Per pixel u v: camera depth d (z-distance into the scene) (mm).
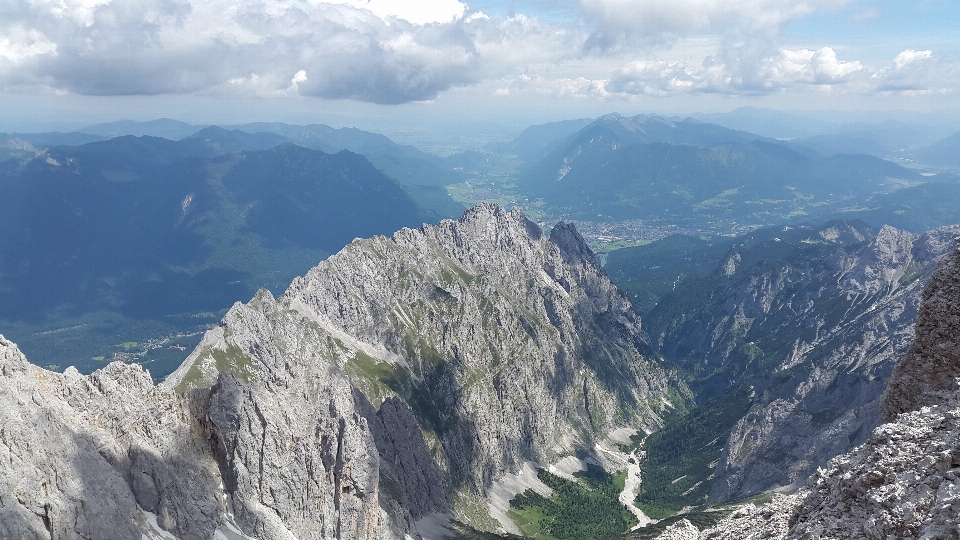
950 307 49000
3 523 67938
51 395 88188
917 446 35625
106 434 89938
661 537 75812
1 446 71938
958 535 27219
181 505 92875
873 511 33094
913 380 50688
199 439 107438
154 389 103625
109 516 79812
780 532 44281
